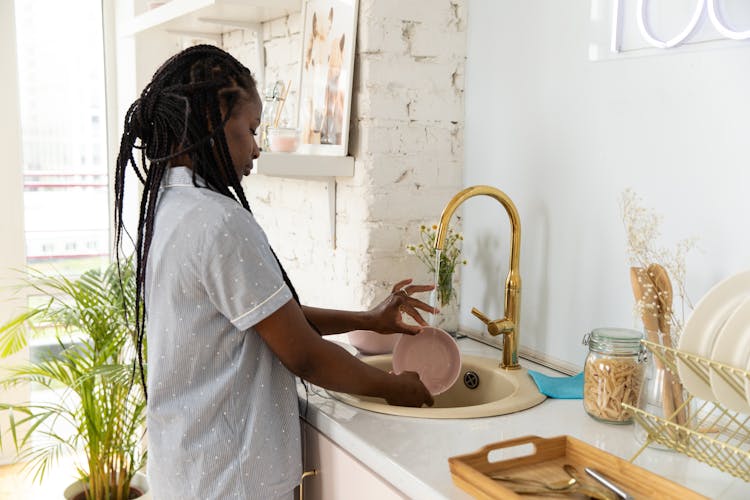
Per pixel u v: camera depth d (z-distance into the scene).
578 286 1.66
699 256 1.40
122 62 3.36
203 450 1.23
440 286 1.96
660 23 1.43
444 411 1.38
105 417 2.54
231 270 1.17
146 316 1.39
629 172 1.52
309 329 1.27
